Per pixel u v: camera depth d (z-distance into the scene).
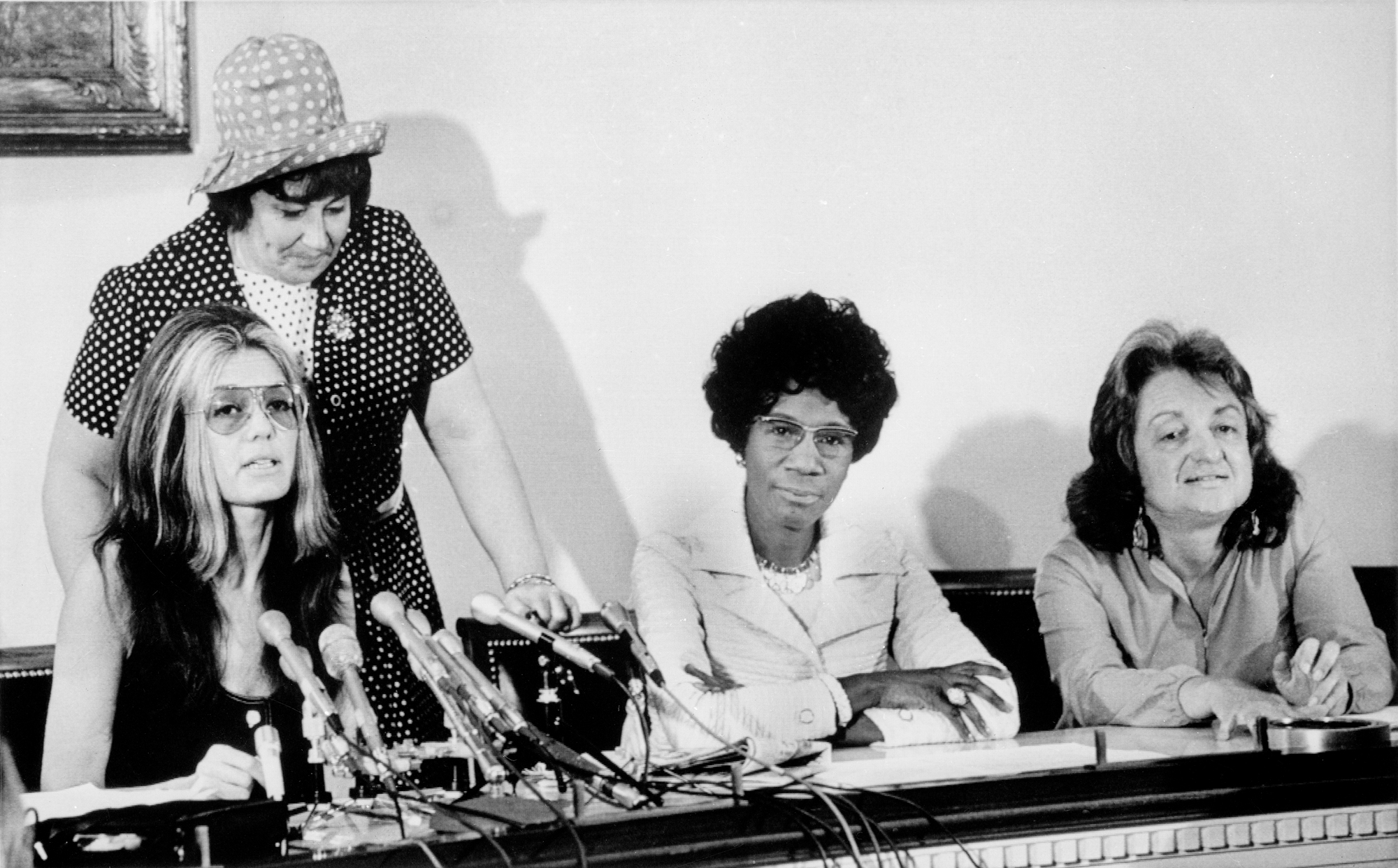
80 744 3.09
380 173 3.41
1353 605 3.81
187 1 3.28
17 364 3.17
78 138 3.21
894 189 3.81
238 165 3.18
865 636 3.46
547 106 3.55
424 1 3.46
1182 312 3.99
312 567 3.26
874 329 3.67
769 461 3.48
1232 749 3.06
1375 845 2.98
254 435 3.21
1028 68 3.91
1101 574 3.83
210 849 2.32
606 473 3.56
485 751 2.57
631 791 2.60
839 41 3.78
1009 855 2.78
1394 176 4.12
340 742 2.59
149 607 3.15
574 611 3.30
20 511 3.16
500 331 3.50
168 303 3.21
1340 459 4.07
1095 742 3.11
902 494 3.80
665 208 3.64
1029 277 3.91
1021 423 3.88
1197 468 3.83
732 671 3.38
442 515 3.42
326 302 3.30
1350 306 4.09
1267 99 4.06
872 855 2.68
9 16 3.19
